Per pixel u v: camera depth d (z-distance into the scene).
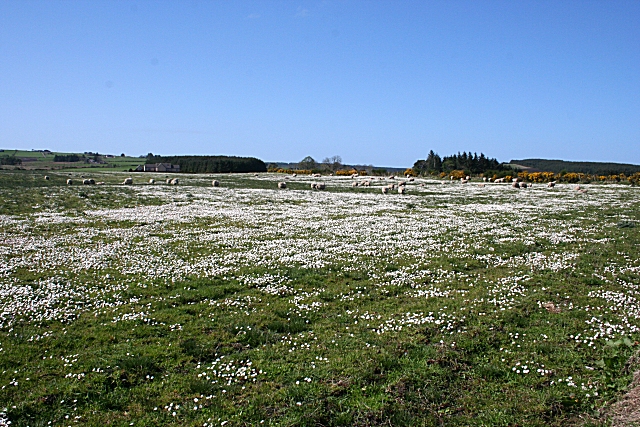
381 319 11.85
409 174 101.81
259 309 12.71
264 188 56.12
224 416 7.67
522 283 14.53
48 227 25.31
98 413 7.82
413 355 9.62
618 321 11.19
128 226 26.20
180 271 16.52
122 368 9.23
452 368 9.14
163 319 11.91
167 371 9.21
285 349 10.11
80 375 8.94
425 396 8.20
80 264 17.33
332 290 14.35
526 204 37.91
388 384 8.56
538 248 19.67
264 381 8.80
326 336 10.77
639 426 6.76
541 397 8.07
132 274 16.11
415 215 31.28
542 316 11.68
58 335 10.91
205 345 10.32
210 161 117.31
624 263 16.59
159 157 134.62
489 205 37.41
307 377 8.85
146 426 7.47
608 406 7.62
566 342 10.17
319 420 7.57
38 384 8.69
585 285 14.15
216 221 28.38
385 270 16.66
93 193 42.97
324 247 20.61
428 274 16.06
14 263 17.30
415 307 12.60
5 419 7.50
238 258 18.45
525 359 9.45
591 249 18.86
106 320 11.92
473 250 19.52
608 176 77.44
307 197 44.34
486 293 13.56
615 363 8.89
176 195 43.84
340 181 70.75
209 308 12.75
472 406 7.93
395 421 7.52
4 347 10.23
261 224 27.33
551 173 83.12
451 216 30.67
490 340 10.31
